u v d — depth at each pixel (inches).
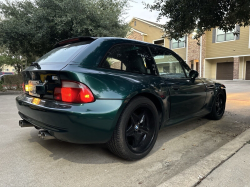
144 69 101.6
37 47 418.0
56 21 336.5
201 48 703.1
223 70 724.0
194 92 126.8
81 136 76.0
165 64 114.7
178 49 762.2
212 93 150.2
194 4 138.8
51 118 77.3
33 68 93.7
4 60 643.5
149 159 94.1
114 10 399.9
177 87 112.1
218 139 120.1
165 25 172.2
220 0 134.3
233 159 88.0
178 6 143.5
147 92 92.4
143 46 106.7
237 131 134.3
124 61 94.7
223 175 75.9
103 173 81.0
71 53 90.0
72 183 73.8
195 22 160.6
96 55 86.2
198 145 111.3
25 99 95.8
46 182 74.3
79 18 344.5
